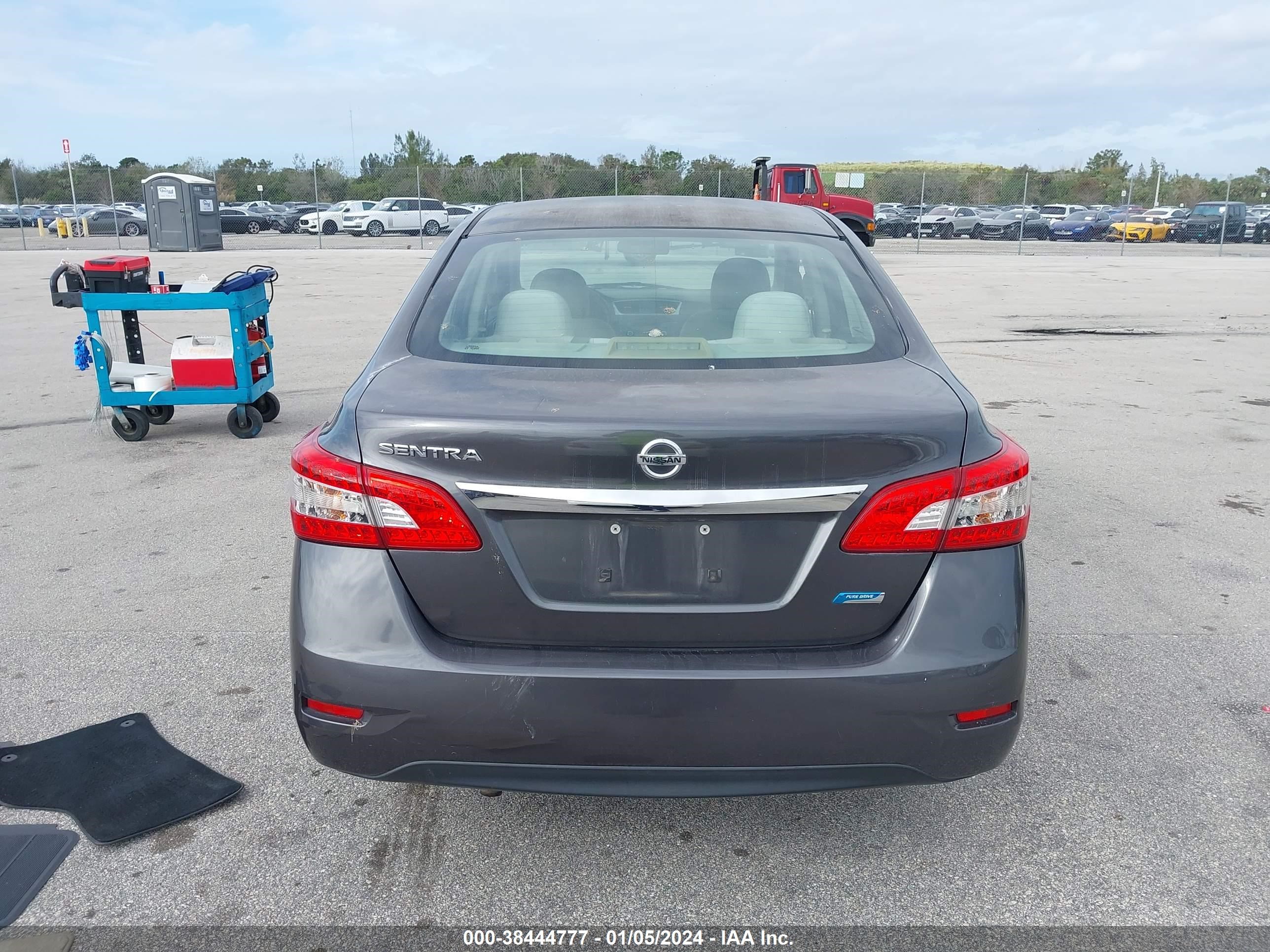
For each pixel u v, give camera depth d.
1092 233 43.53
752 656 2.17
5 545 4.88
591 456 2.08
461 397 2.24
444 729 2.16
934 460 2.15
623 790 2.21
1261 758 3.04
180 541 4.95
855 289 2.86
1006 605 2.21
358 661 2.17
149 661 3.65
